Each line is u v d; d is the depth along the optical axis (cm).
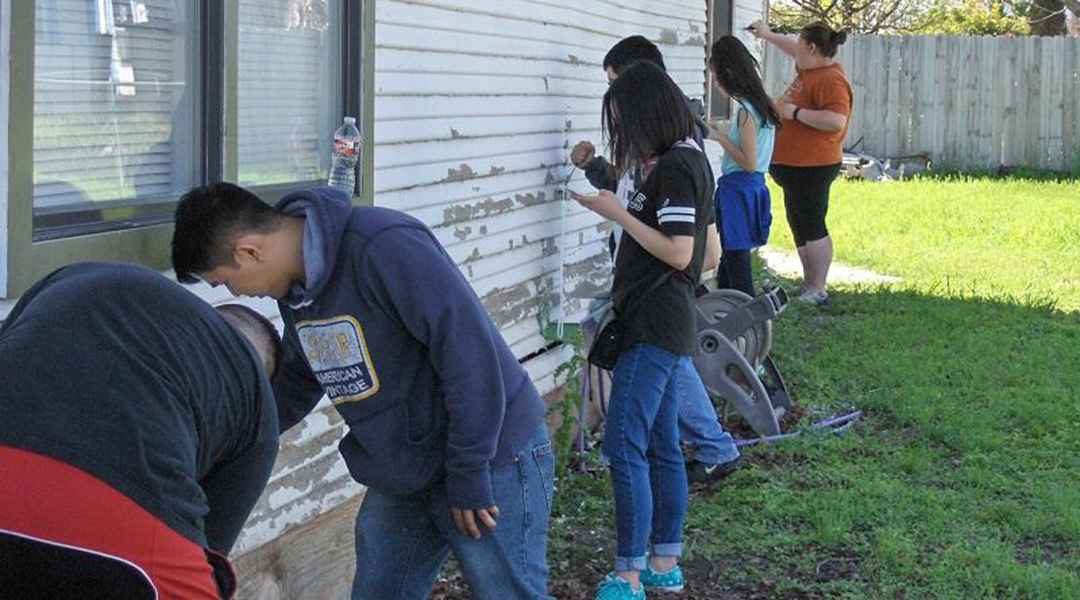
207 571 232
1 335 235
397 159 491
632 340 475
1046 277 1204
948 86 2041
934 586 514
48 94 329
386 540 355
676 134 472
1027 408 749
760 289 1104
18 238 310
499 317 599
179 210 307
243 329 282
